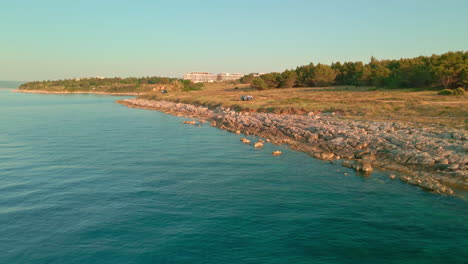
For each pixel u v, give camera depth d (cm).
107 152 3303
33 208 1791
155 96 13588
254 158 3055
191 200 1909
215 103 8369
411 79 8031
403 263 1244
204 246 1373
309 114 5519
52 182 2266
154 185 2200
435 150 2694
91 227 1556
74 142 3884
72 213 1720
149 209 1770
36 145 3678
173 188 2138
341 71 12112
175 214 1703
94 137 4275
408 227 1550
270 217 1664
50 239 1446
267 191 2081
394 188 2150
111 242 1414
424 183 2162
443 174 2309
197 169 2636
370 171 2553
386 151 2903
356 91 8606
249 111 6750
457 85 6744
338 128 3959
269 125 4809
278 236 1457
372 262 1250
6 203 1864
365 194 2030
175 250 1344
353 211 1748
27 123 5847
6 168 2647
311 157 3105
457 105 4547
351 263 1244
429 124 3712
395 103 5372
